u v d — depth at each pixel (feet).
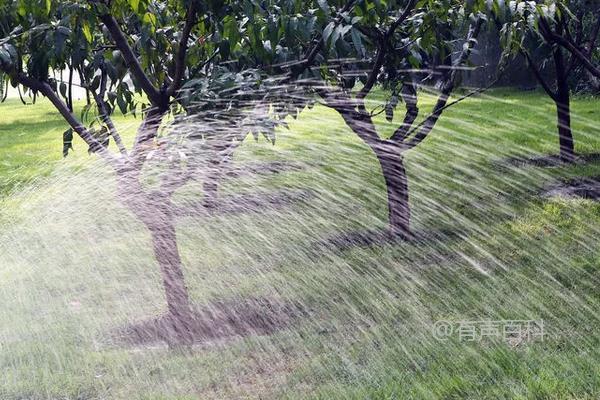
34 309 12.30
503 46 14.26
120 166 12.30
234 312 12.38
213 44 12.53
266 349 11.46
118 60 12.42
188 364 11.11
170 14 13.15
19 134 41.75
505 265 14.96
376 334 11.80
